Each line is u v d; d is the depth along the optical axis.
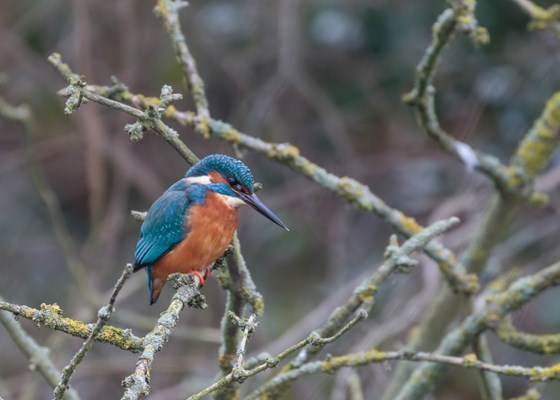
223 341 6.55
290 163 7.62
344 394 9.43
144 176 13.16
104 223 12.42
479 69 11.94
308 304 12.35
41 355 7.57
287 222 12.82
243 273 6.40
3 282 13.66
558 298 11.20
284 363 10.70
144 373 4.63
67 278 14.02
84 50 12.57
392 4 12.21
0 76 9.36
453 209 11.30
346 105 12.70
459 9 6.97
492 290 7.86
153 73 13.27
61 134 13.97
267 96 12.27
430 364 7.77
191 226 7.03
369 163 12.66
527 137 8.22
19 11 13.62
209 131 7.61
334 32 12.40
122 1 13.07
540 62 11.74
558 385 10.94
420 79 7.46
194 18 13.08
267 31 13.10
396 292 11.36
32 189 14.22
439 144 7.92
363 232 12.69
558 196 12.07
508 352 11.19
